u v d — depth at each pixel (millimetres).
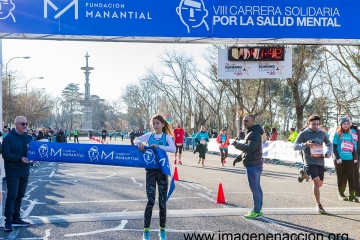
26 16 8688
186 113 57938
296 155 20625
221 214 8352
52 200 10273
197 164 22625
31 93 77938
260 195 8094
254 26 9398
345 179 10578
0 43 8344
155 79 53656
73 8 8883
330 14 9555
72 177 16062
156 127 6895
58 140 27828
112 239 6570
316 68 33844
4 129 18031
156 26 9156
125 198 10562
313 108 51406
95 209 9008
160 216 6570
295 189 12383
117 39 9344
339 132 10398
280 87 44281
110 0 9008
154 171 6727
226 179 15023
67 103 126500
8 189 7207
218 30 9312
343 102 36312
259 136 7984
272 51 10203
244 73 10266
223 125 65688
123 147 7156
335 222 7719
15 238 6672
